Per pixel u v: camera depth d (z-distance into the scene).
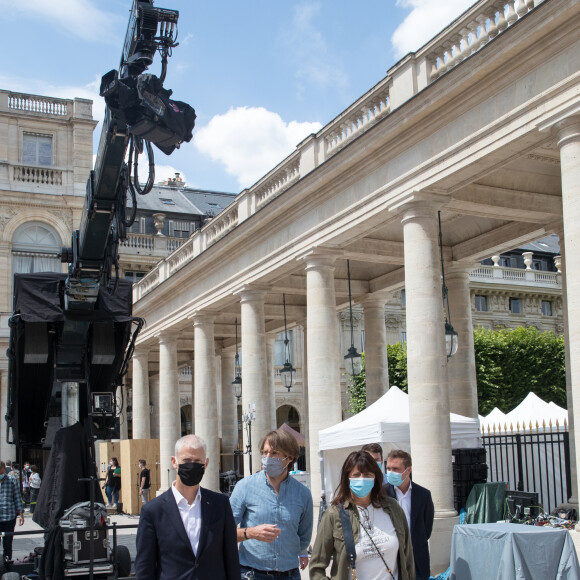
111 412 10.38
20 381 11.25
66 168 38.66
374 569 5.15
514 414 17.89
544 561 7.49
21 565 10.80
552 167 14.20
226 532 4.88
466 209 14.31
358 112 15.57
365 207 14.65
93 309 10.39
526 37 10.48
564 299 15.33
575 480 14.69
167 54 7.00
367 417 13.75
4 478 12.51
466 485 12.46
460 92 12.02
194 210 46.62
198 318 23.97
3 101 38.22
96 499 9.30
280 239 18.23
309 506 5.81
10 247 36.97
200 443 4.82
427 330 12.83
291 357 47.84
